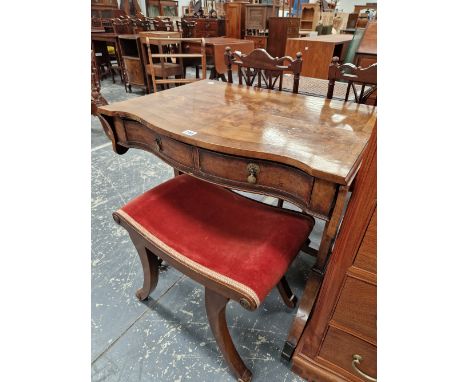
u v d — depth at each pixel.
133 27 4.18
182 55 2.84
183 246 0.77
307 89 1.79
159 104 1.01
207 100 1.06
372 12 4.26
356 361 0.77
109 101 3.36
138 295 1.11
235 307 1.11
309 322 0.89
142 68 3.51
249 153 0.69
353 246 0.62
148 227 0.83
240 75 1.42
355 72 1.12
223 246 0.76
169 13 6.86
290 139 0.75
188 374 0.89
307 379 0.88
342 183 0.59
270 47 4.28
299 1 5.23
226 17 4.42
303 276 1.25
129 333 1.01
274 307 1.12
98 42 4.26
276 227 0.83
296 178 0.69
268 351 0.96
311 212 0.70
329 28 4.33
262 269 0.69
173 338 0.99
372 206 0.56
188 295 1.15
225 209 0.91
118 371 0.90
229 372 0.90
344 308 0.70
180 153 0.85
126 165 2.07
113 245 1.37
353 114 0.94
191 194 0.97
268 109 0.98
